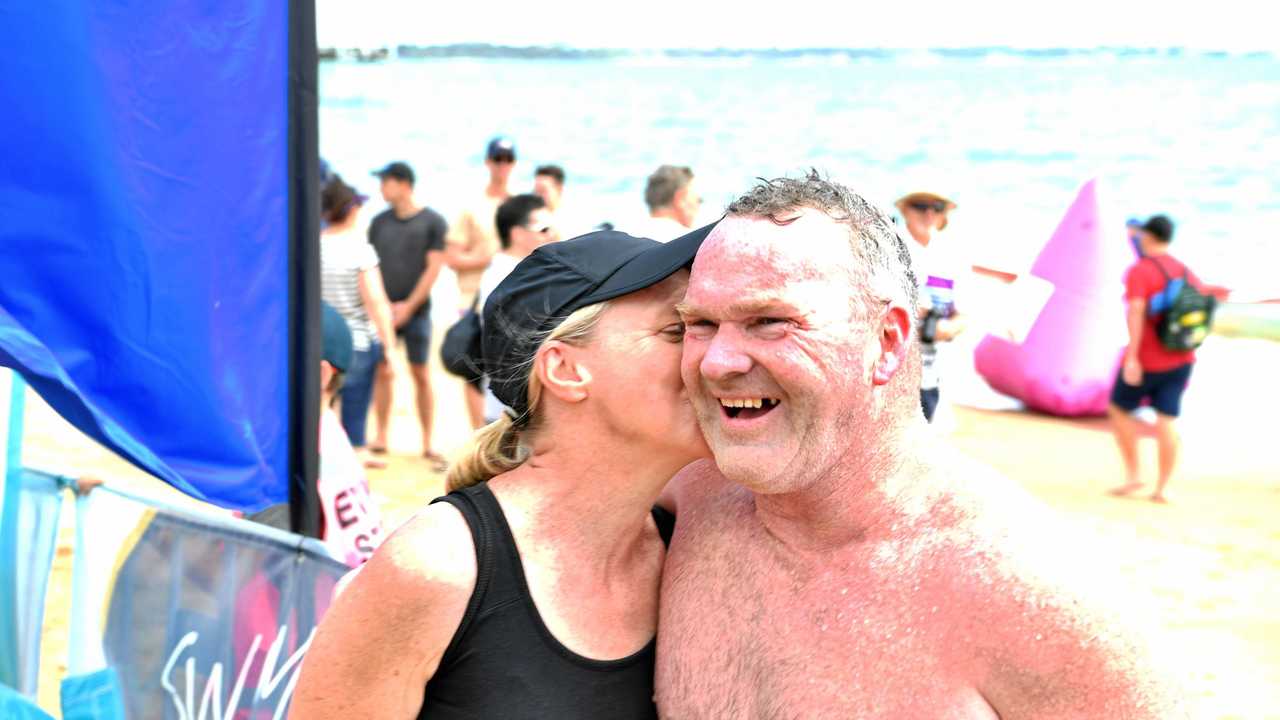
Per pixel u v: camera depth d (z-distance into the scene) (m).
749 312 1.47
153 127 2.74
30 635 2.69
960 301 7.11
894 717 1.48
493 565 1.63
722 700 1.64
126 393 2.79
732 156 39.72
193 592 2.65
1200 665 5.87
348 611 1.60
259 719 2.71
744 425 1.52
